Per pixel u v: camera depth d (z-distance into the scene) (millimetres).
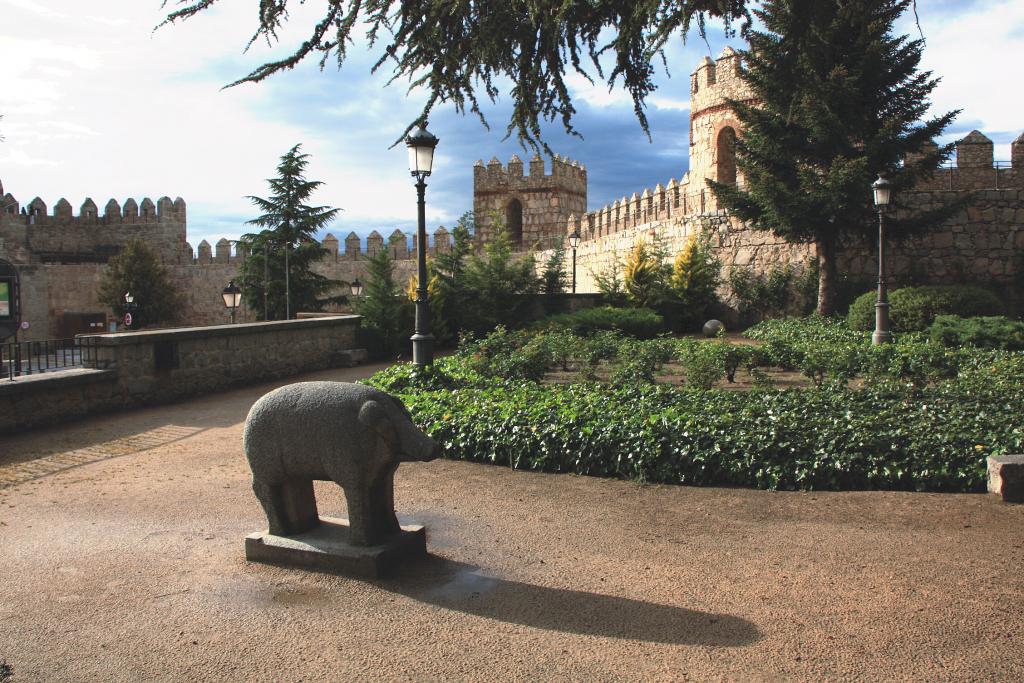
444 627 3783
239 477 7109
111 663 3451
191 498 6355
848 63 18750
